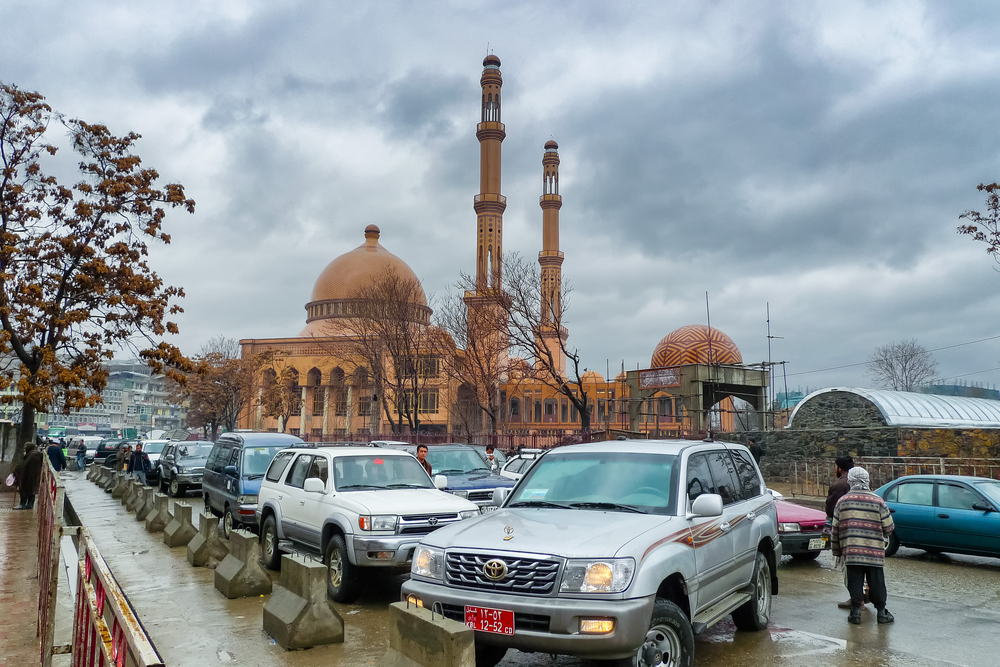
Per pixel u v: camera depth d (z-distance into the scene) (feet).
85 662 12.78
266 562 36.42
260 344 241.55
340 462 32.55
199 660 22.00
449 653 13.91
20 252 76.95
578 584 16.52
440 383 167.94
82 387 81.92
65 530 17.42
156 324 83.76
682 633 17.93
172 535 44.45
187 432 242.17
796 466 74.90
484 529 19.19
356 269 256.93
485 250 211.41
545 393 192.75
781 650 22.98
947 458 67.31
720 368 114.93
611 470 21.95
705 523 20.67
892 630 25.70
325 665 21.50
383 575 34.94
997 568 39.37
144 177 83.10
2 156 78.48
